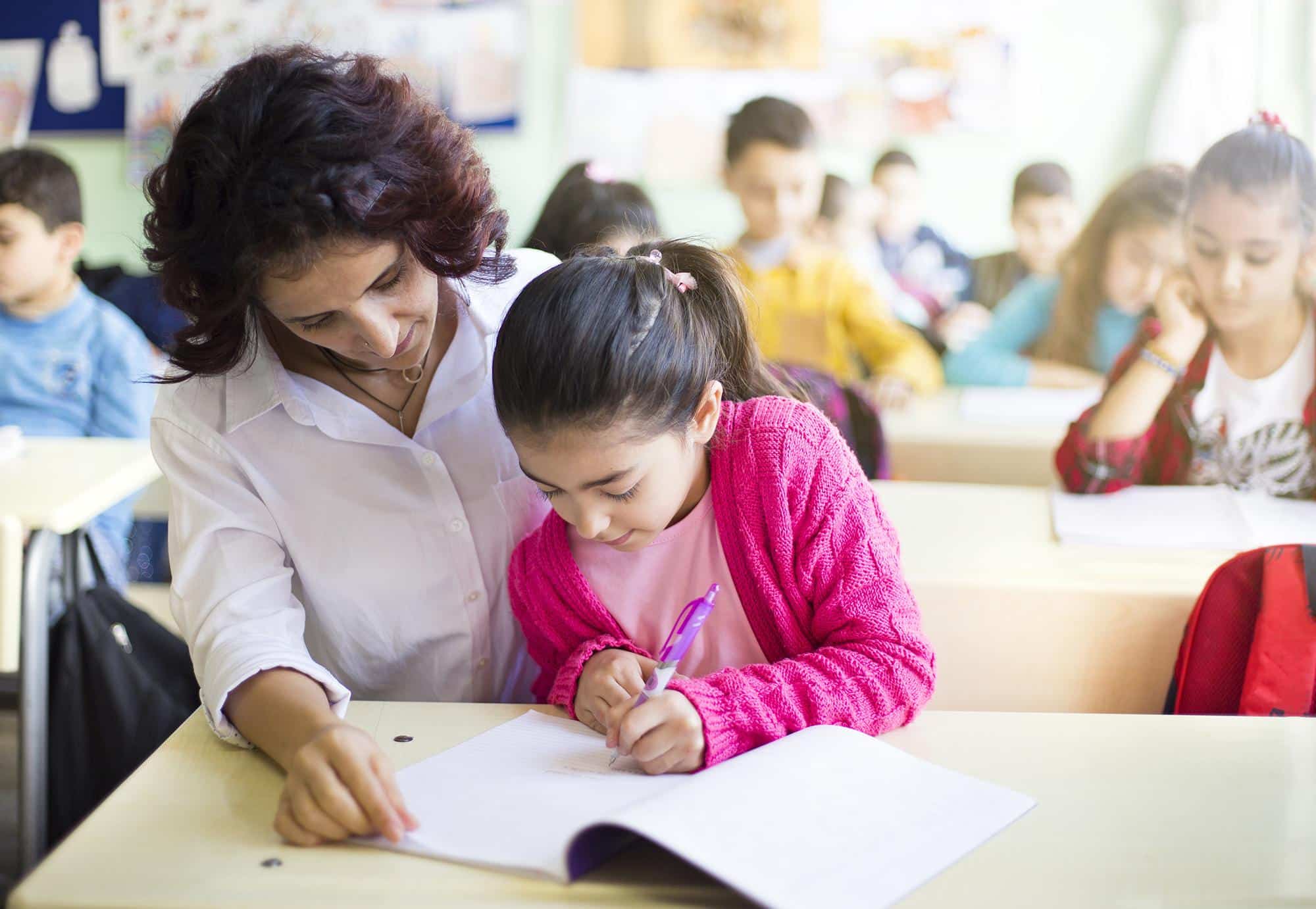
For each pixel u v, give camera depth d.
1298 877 0.73
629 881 0.73
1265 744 0.92
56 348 2.48
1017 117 3.02
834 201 3.03
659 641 1.06
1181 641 1.35
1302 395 1.62
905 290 3.05
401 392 1.08
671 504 0.94
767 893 0.68
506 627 1.19
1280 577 1.22
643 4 3.13
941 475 2.52
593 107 3.19
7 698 1.89
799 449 1.00
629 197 2.07
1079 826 0.79
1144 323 1.73
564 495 0.91
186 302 0.90
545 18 3.18
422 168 0.85
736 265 1.12
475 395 1.10
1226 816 0.80
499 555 1.16
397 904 0.71
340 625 1.13
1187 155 2.87
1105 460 1.71
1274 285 1.58
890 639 0.96
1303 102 2.79
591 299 0.87
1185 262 1.66
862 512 1.00
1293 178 1.54
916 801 0.80
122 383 2.49
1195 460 1.72
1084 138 3.01
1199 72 2.85
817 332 2.98
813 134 2.95
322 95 0.82
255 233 0.81
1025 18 2.99
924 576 1.41
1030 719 0.97
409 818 0.79
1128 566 1.45
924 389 2.89
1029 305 2.97
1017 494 1.80
